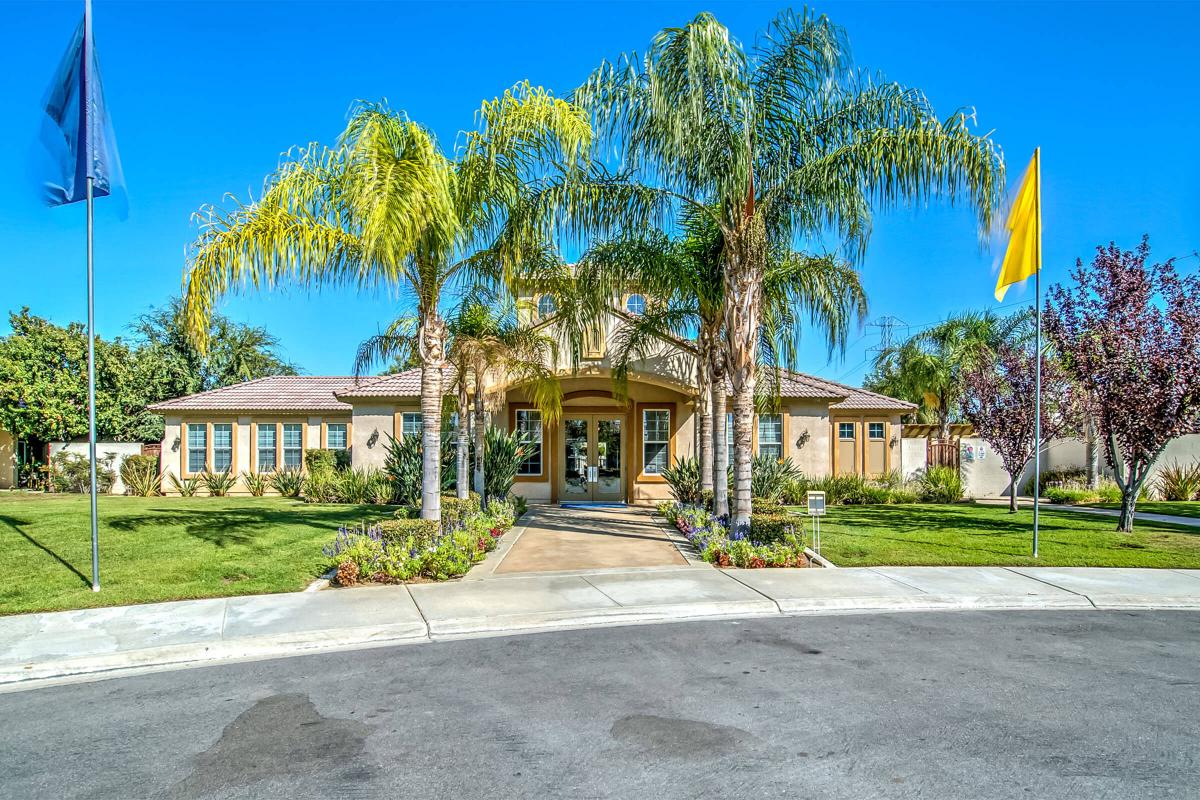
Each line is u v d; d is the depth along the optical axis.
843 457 23.89
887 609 8.77
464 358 14.37
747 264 11.78
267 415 25.36
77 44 9.54
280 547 12.21
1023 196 11.98
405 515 13.26
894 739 4.79
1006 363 19.14
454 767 4.45
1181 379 13.27
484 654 6.85
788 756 4.54
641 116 11.63
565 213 12.02
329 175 10.98
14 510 17.84
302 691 5.88
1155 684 5.91
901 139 11.25
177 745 4.83
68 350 29.67
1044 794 4.04
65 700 5.77
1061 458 25.84
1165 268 13.78
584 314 14.06
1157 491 22.84
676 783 4.21
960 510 19.69
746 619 8.24
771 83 11.91
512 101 11.08
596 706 5.45
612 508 20.30
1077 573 10.51
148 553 11.61
